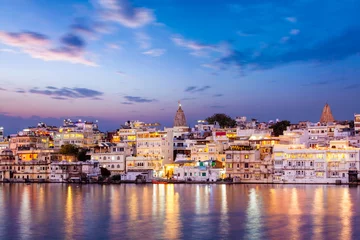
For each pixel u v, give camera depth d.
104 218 100.00
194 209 112.12
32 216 103.75
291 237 80.19
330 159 195.75
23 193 160.12
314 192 150.75
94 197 142.50
